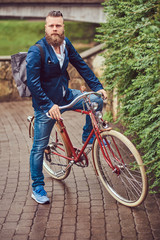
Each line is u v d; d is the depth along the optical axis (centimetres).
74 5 1134
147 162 316
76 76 870
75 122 689
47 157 407
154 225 313
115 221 321
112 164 345
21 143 570
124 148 339
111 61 493
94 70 873
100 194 376
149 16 400
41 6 1219
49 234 304
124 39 434
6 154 518
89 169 444
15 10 1291
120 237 297
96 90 359
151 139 338
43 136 354
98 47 880
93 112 342
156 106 346
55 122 359
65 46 333
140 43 370
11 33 2073
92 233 303
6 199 371
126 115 428
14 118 743
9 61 916
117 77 447
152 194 368
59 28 312
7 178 427
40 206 353
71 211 342
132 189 379
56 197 372
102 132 341
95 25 1664
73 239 296
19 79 350
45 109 325
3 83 920
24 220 328
